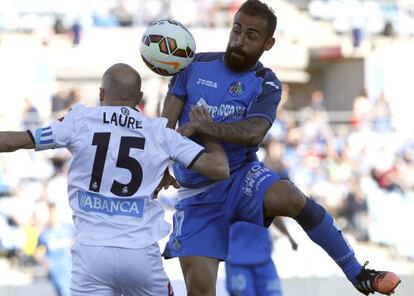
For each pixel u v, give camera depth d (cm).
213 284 2103
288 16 8050
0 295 4034
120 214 1892
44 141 1877
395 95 7769
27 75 6781
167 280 1945
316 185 5441
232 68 2083
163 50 2014
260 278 3616
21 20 6869
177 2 7269
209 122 1988
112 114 1917
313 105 6725
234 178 2111
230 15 7300
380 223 5359
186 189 2155
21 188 4666
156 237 1912
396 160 5712
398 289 4253
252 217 2100
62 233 4462
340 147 5741
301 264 4612
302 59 7944
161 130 1925
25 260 4450
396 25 7881
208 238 2111
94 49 7050
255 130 2000
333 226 2095
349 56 7856
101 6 7119
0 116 5884
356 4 7944
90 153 1895
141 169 1905
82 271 1881
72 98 5966
